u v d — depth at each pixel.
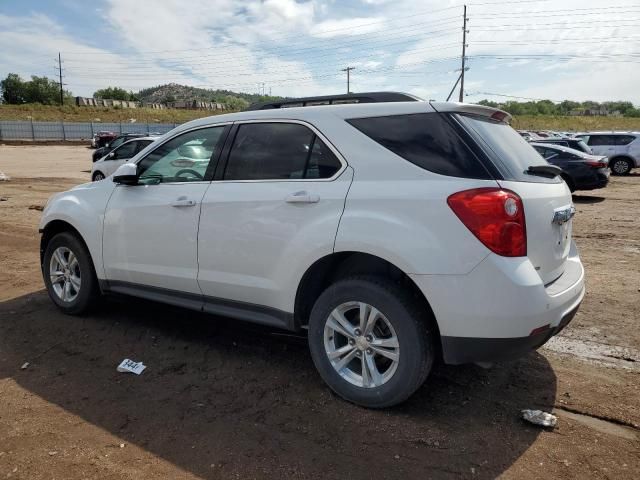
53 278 4.86
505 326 2.72
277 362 3.83
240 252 3.54
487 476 2.56
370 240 2.95
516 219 2.75
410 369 2.95
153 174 4.20
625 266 6.71
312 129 3.38
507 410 3.16
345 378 3.22
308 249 3.19
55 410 3.18
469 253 2.73
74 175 21.62
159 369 3.73
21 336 4.32
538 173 3.22
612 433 2.92
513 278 2.71
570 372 3.67
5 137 54.12
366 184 3.07
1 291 5.51
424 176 2.93
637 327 4.52
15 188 16.19
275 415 3.12
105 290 4.51
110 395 3.37
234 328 4.48
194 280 3.82
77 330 4.43
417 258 2.82
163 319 4.70
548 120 76.25
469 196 2.76
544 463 2.65
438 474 2.57
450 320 2.80
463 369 3.70
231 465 2.65
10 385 3.50
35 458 2.70
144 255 4.11
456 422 3.02
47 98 108.75
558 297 2.92
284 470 2.61
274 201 3.37
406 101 3.26
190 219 3.79
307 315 3.50
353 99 3.53
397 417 3.07
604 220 10.59
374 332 3.14
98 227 4.40
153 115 86.00
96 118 79.62
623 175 21.98
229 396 3.35
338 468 2.62
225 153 3.76
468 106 3.14
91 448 2.79
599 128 72.06
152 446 2.81
